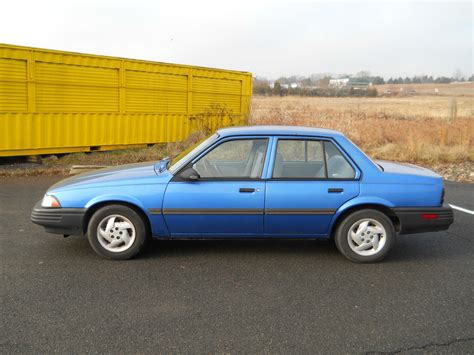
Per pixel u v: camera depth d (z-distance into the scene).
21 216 6.70
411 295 4.15
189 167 4.91
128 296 4.02
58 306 3.79
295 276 4.57
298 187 4.85
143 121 13.41
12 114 10.57
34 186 9.01
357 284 4.39
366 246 4.97
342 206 4.88
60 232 4.89
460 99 58.12
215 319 3.61
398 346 3.25
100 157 12.07
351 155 4.98
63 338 3.28
